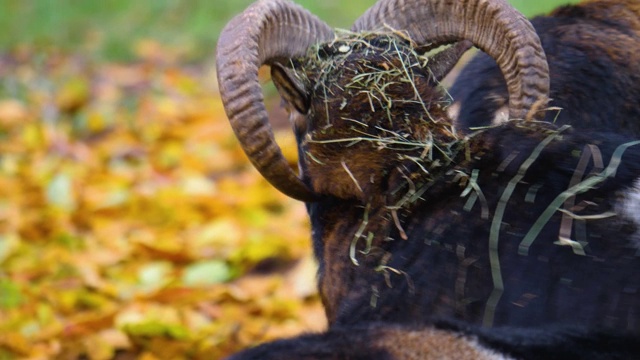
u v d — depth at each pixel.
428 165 6.68
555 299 5.98
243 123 6.80
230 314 11.84
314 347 5.80
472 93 8.42
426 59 7.41
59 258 13.27
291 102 7.32
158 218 14.48
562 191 6.25
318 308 11.92
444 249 6.38
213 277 12.70
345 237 6.89
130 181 15.81
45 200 14.87
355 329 5.91
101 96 19.06
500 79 8.37
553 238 6.12
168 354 11.16
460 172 6.52
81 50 21.58
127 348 11.30
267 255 13.05
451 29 7.59
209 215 14.55
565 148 6.44
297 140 7.59
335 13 21.19
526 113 7.29
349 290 6.77
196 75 20.59
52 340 11.38
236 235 13.66
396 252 6.57
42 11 23.28
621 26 8.96
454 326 5.73
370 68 7.10
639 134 8.67
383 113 6.92
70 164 16.36
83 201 14.90
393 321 6.40
